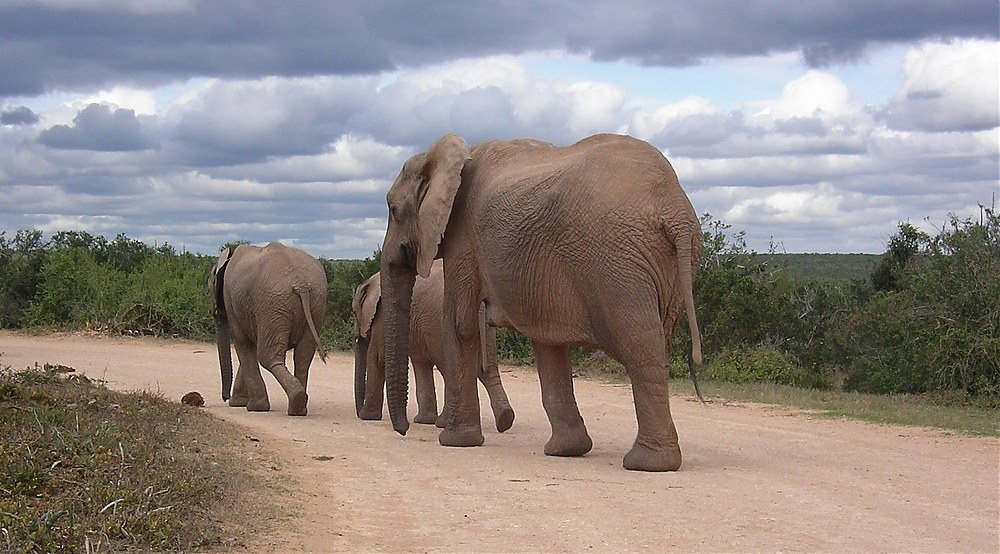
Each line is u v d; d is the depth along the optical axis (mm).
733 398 17781
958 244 20625
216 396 18469
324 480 9602
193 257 40469
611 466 10562
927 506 8438
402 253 13258
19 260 38594
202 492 8070
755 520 7898
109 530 6684
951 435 13039
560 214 10266
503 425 13898
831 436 13031
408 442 12617
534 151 11688
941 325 19781
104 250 42812
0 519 6699
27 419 10109
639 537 7379
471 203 11922
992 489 9188
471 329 12148
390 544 7172
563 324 10539
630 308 9820
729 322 24344
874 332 22438
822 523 7805
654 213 9797
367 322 15141
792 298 28594
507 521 7906
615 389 19906
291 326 15469
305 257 15922
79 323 34969
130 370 23000
